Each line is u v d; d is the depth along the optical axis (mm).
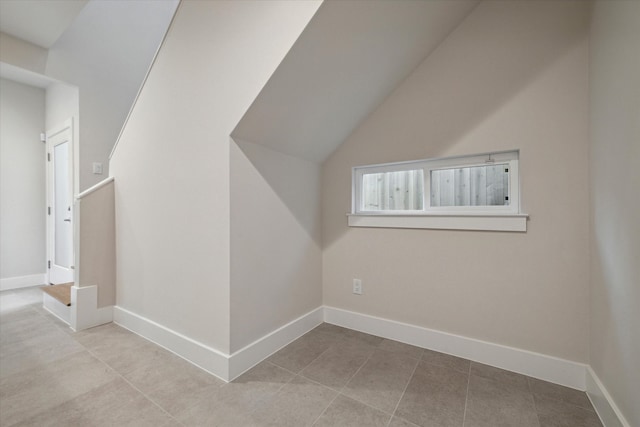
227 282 1554
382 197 2299
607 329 1227
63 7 2320
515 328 1629
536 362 1562
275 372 1609
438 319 1859
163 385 1487
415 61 1856
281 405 1337
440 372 1609
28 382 1512
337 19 1289
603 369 1267
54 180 3525
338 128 2049
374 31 1464
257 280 1729
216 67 1593
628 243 1036
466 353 1760
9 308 2703
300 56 1354
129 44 3396
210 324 1635
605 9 1229
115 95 3314
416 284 1937
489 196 1823
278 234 1895
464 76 1767
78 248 2188
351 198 2221
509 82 1640
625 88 1051
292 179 2023
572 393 1426
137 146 2135
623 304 1079
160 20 3607
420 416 1269
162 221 1934
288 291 1985
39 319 2406
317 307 2297
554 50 1529
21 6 2309
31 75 3309
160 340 1928
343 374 1590
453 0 1571
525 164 1596
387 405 1341
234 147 1577
